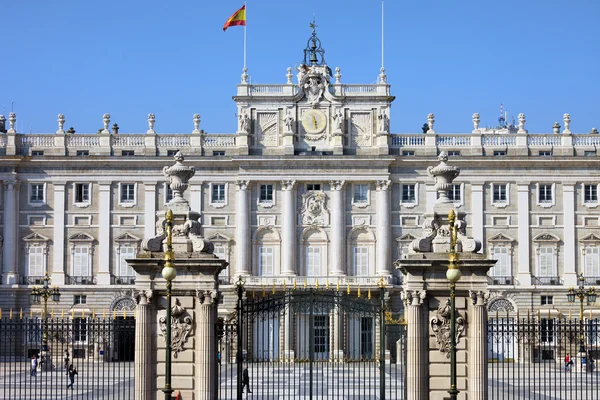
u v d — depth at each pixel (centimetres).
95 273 11594
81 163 11606
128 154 11706
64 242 11612
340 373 8738
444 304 4569
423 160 11556
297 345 10062
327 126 11700
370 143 11669
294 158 11475
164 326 4550
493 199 11625
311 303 4853
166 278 4122
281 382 7656
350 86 11700
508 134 11725
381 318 4747
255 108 11688
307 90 11694
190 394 4528
